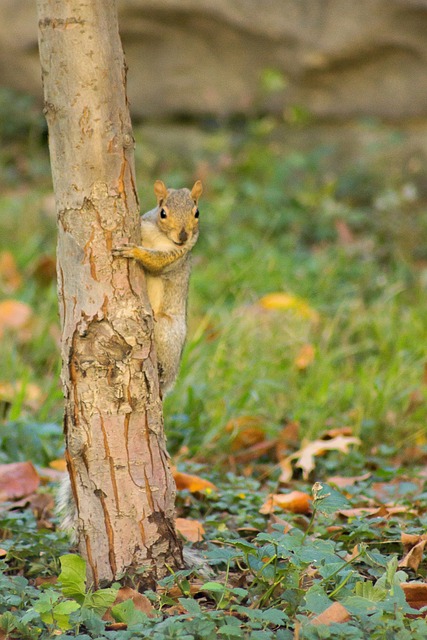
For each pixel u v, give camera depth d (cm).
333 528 752
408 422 1086
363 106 1897
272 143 1927
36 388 1133
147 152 1894
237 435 1026
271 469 973
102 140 625
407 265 1541
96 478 641
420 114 1878
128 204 643
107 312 634
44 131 1967
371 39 1808
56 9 610
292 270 1490
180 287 785
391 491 857
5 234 1585
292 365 1186
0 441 967
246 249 1532
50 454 966
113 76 625
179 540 670
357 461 976
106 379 636
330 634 538
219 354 1154
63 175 631
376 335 1309
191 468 926
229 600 621
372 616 557
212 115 1966
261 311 1300
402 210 1683
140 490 645
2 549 708
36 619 593
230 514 837
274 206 1725
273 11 1839
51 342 1277
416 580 671
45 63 623
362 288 1464
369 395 1108
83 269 634
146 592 620
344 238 1591
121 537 643
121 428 640
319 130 1911
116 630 594
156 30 1909
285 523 762
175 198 775
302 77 1884
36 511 822
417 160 1825
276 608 611
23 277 1455
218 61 1931
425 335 1298
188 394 1059
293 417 1071
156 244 760
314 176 1847
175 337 784
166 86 1966
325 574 591
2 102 1953
